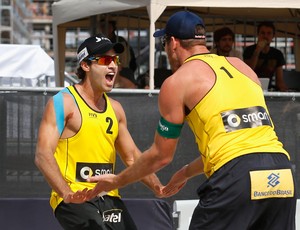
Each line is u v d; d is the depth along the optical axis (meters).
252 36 24.67
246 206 8.17
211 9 21.72
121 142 10.59
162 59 25.44
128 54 20.81
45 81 23.92
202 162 9.44
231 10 21.67
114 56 10.27
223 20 23.16
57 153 10.09
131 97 12.40
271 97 12.50
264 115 8.53
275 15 22.14
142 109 12.41
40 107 12.25
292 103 12.50
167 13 21.45
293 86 20.20
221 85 8.46
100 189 9.16
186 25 8.77
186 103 8.45
